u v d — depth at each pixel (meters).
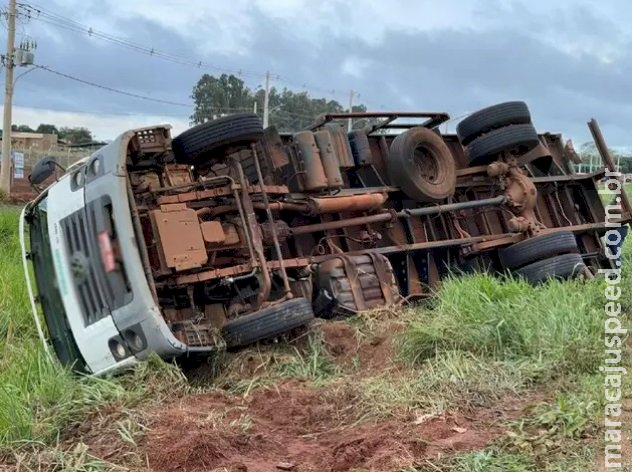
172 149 7.11
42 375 5.86
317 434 5.01
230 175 7.27
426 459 4.29
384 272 7.97
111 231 6.35
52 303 7.02
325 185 8.23
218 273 6.77
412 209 9.35
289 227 8.09
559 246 9.09
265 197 7.40
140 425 4.91
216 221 6.94
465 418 4.98
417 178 9.20
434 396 5.29
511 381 5.51
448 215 9.78
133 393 5.62
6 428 4.91
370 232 8.87
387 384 5.61
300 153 8.24
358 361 6.53
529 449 4.37
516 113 9.81
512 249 9.32
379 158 9.70
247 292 7.02
